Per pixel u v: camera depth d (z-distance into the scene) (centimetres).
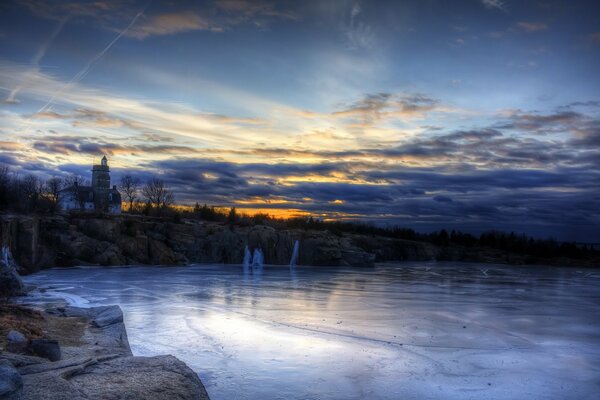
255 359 1541
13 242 5094
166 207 11894
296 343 1786
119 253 6638
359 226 12825
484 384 1345
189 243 7656
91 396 853
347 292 3809
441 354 1678
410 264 9588
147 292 3491
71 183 11925
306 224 11650
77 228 6669
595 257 12588
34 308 2305
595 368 1538
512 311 2888
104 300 2978
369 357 1603
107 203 11556
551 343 1930
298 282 4706
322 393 1234
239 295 3422
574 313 2852
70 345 1489
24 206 7306
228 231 8081
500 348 1809
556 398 1249
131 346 1677
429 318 2492
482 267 8856
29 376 899
